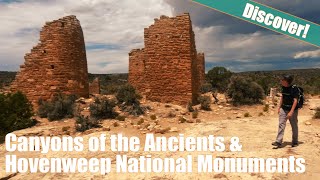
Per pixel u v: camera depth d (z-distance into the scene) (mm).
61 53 23281
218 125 15242
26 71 23188
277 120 16703
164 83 23344
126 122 18609
